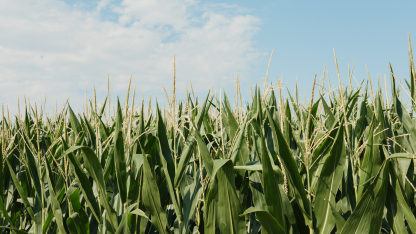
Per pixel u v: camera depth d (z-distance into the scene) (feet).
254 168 5.09
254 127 6.79
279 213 5.00
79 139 8.46
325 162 5.23
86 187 5.98
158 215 5.67
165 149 6.35
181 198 6.50
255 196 5.93
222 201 5.09
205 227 5.27
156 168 6.70
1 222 7.87
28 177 8.16
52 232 6.86
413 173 6.40
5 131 9.62
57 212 6.02
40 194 6.92
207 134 8.58
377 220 5.01
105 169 6.73
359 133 7.39
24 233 6.42
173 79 6.15
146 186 5.55
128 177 6.83
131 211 5.65
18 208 8.25
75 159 5.92
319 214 5.28
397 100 6.64
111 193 6.86
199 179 6.21
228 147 8.02
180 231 5.86
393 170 5.58
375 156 5.54
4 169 8.24
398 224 5.64
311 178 5.79
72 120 8.91
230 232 5.16
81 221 6.26
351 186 6.03
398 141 6.94
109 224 6.10
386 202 5.85
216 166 4.84
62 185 7.06
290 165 5.20
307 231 5.84
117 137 5.90
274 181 4.84
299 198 5.28
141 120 7.00
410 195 6.33
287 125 7.75
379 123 6.13
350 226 4.93
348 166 6.08
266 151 4.78
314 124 8.11
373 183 4.87
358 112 8.23
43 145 10.38
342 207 6.05
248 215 6.44
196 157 7.59
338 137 5.08
